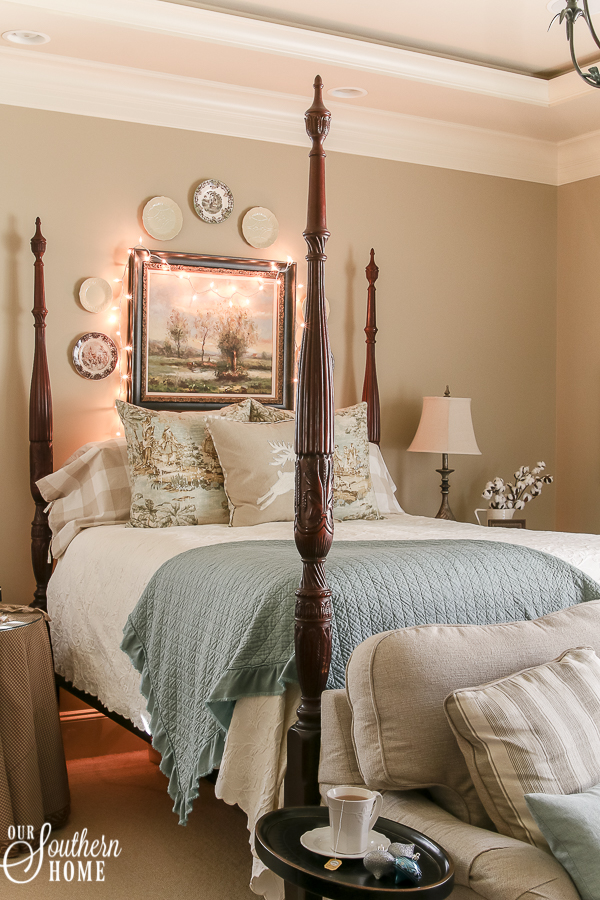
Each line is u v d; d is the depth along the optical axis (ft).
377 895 4.17
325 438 6.15
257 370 13.60
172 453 10.87
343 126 14.14
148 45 11.41
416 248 15.03
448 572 7.29
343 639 6.53
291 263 13.79
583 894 4.46
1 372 11.85
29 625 8.86
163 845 8.59
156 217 12.82
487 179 15.69
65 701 11.71
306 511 6.17
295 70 12.25
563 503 16.26
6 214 11.90
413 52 12.23
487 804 5.19
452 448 13.91
